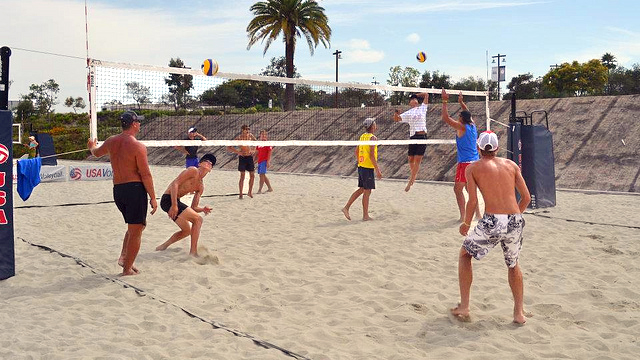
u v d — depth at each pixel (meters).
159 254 6.72
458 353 3.78
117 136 5.73
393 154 19.28
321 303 4.91
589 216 9.68
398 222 8.83
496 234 4.27
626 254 6.70
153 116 23.42
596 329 4.27
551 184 10.93
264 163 13.16
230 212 10.09
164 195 6.77
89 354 3.70
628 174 14.20
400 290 5.26
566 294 5.08
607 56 46.31
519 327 4.27
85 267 6.05
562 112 17.73
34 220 9.47
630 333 4.17
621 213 10.05
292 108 31.22
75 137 34.97
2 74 5.89
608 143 15.61
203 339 4.06
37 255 6.61
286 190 14.43
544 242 7.35
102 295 5.07
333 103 26.97
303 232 8.06
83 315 4.55
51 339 3.98
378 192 13.71
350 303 4.89
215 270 6.00
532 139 10.59
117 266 6.21
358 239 7.50
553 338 4.08
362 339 4.04
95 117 6.50
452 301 4.92
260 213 9.95
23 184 6.54
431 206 10.85
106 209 10.90
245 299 5.04
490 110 19.42
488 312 4.63
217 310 4.74
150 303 4.89
